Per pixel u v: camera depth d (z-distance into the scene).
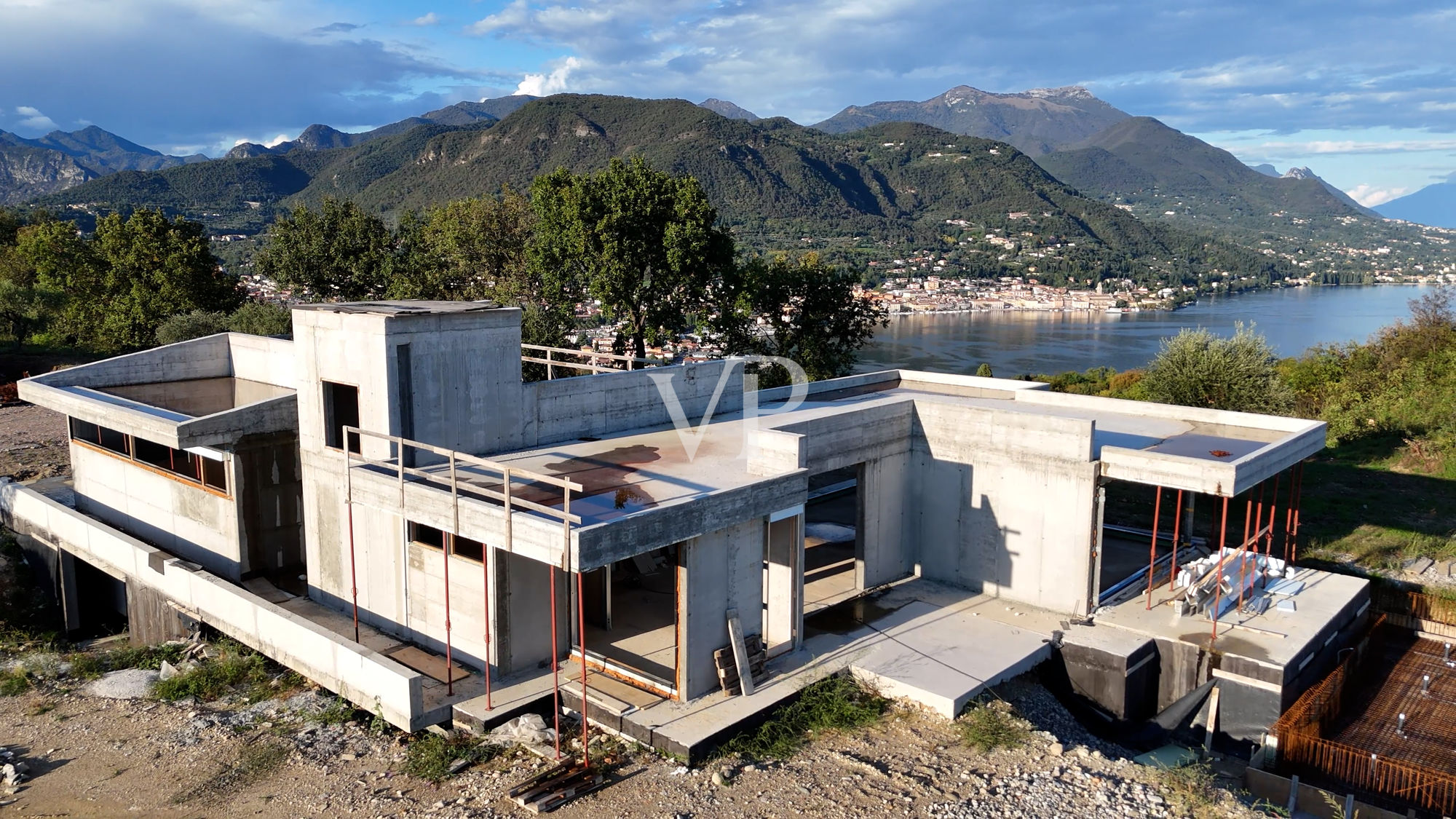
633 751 12.52
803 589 15.94
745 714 13.02
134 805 11.49
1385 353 45.22
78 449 23.36
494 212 51.41
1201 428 20.78
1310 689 15.73
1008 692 15.02
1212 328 142.50
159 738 13.32
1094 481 17.03
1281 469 17.73
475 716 12.91
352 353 15.40
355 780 11.90
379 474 14.74
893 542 19.56
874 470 18.78
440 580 14.75
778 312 40.06
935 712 13.95
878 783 11.84
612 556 11.78
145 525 21.28
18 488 22.98
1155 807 11.55
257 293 76.19
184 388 23.67
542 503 13.50
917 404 19.55
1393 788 13.38
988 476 18.55
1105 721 15.60
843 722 13.55
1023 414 17.91
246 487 18.22
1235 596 17.59
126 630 21.34
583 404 18.58
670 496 13.98
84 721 14.20
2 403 37.31
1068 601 17.53
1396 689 17.02
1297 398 40.28
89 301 51.41
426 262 49.00
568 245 35.53
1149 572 18.02
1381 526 24.36
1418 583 20.48
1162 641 16.14
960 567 19.17
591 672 14.48
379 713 13.38
